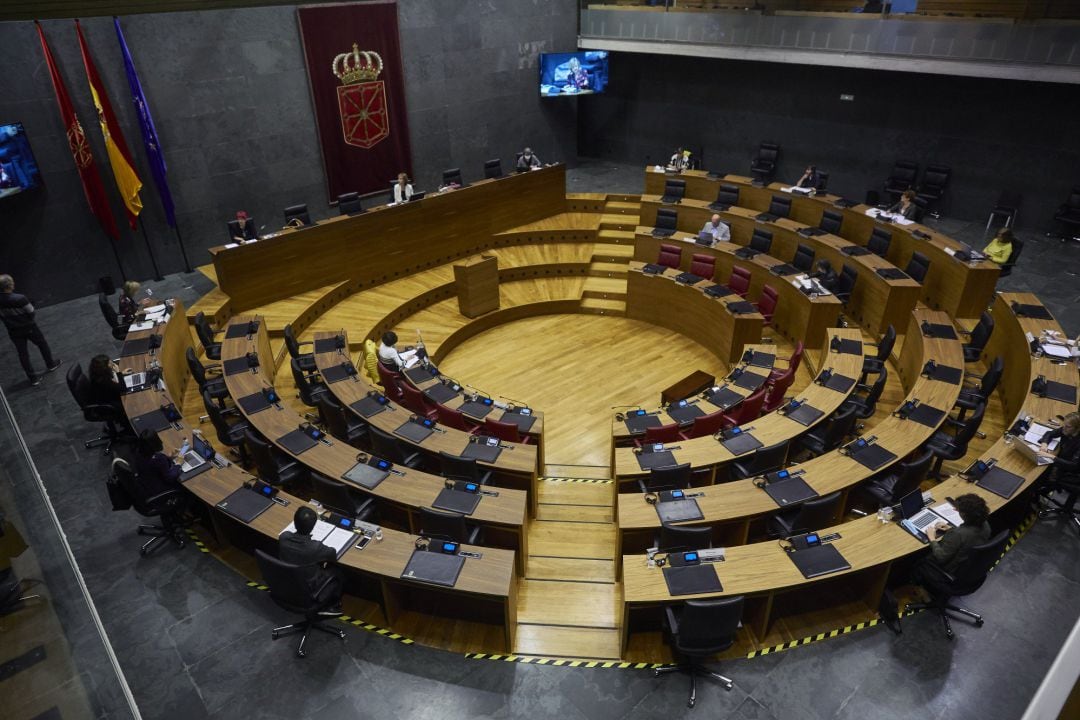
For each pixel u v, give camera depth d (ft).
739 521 20.97
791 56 46.42
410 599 20.27
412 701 17.75
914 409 25.04
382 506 22.75
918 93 46.80
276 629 19.36
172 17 39.86
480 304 41.88
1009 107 43.68
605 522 25.16
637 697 17.81
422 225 44.78
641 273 41.37
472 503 21.21
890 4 42.27
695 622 16.34
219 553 22.41
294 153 47.44
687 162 51.01
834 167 52.70
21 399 31.27
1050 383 25.90
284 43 44.52
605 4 57.06
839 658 18.53
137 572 21.70
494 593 17.79
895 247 39.45
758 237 42.75
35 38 35.86
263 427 25.07
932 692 17.63
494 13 53.67
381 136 51.19
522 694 17.93
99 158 39.50
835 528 19.26
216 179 44.57
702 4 49.93
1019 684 17.80
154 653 18.99
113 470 20.75
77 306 40.45
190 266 44.86
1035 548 21.83
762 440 24.48
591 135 65.05
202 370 28.94
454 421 27.25
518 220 49.78
